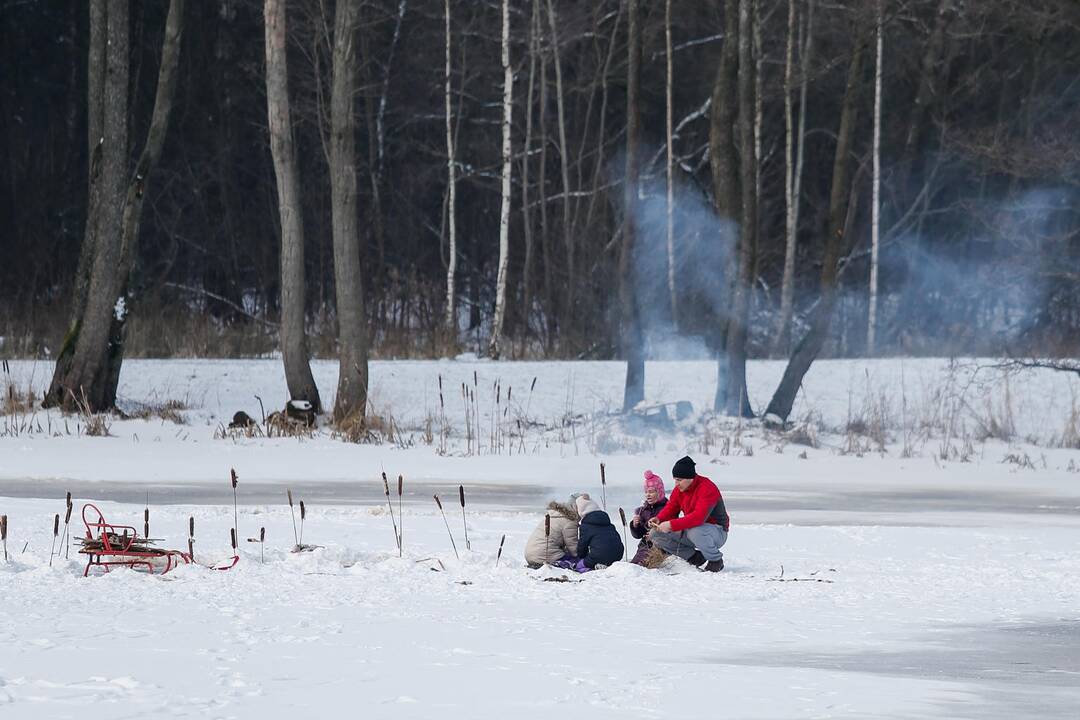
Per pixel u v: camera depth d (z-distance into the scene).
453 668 17.72
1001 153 93.06
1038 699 16.50
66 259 112.06
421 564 27.69
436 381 74.62
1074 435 68.50
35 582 25.00
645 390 75.56
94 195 68.38
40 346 84.94
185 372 75.38
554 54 112.56
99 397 67.69
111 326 68.12
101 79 68.56
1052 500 47.12
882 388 74.31
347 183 66.88
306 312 116.12
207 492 44.72
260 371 76.44
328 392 73.81
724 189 72.25
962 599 24.72
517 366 78.25
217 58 116.44
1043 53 110.25
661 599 24.34
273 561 27.77
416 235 120.94
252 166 119.31
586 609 23.14
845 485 51.97
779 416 69.88
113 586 24.67
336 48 67.06
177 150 115.94
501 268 97.06
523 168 110.94
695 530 28.20
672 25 116.31
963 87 115.00
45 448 58.31
